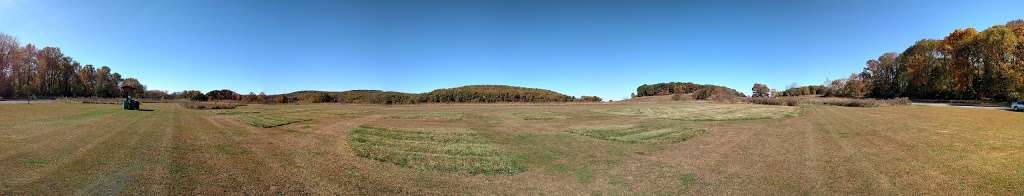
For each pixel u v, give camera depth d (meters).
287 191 5.86
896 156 9.04
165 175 6.53
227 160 7.87
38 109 22.05
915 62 54.12
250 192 5.75
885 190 6.24
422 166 7.73
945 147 10.34
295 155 8.62
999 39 40.69
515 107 31.72
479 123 16.72
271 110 24.44
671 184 6.61
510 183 6.61
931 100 49.91
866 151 9.75
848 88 63.28
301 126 14.61
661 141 11.30
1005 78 37.72
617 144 10.74
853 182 6.71
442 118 19.16
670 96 62.00
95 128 12.72
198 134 11.65
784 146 10.53
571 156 8.97
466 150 9.66
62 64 63.16
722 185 6.55
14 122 14.41
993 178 6.94
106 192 5.57
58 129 12.37
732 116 20.55
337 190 5.97
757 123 16.61
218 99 41.94
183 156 8.10
